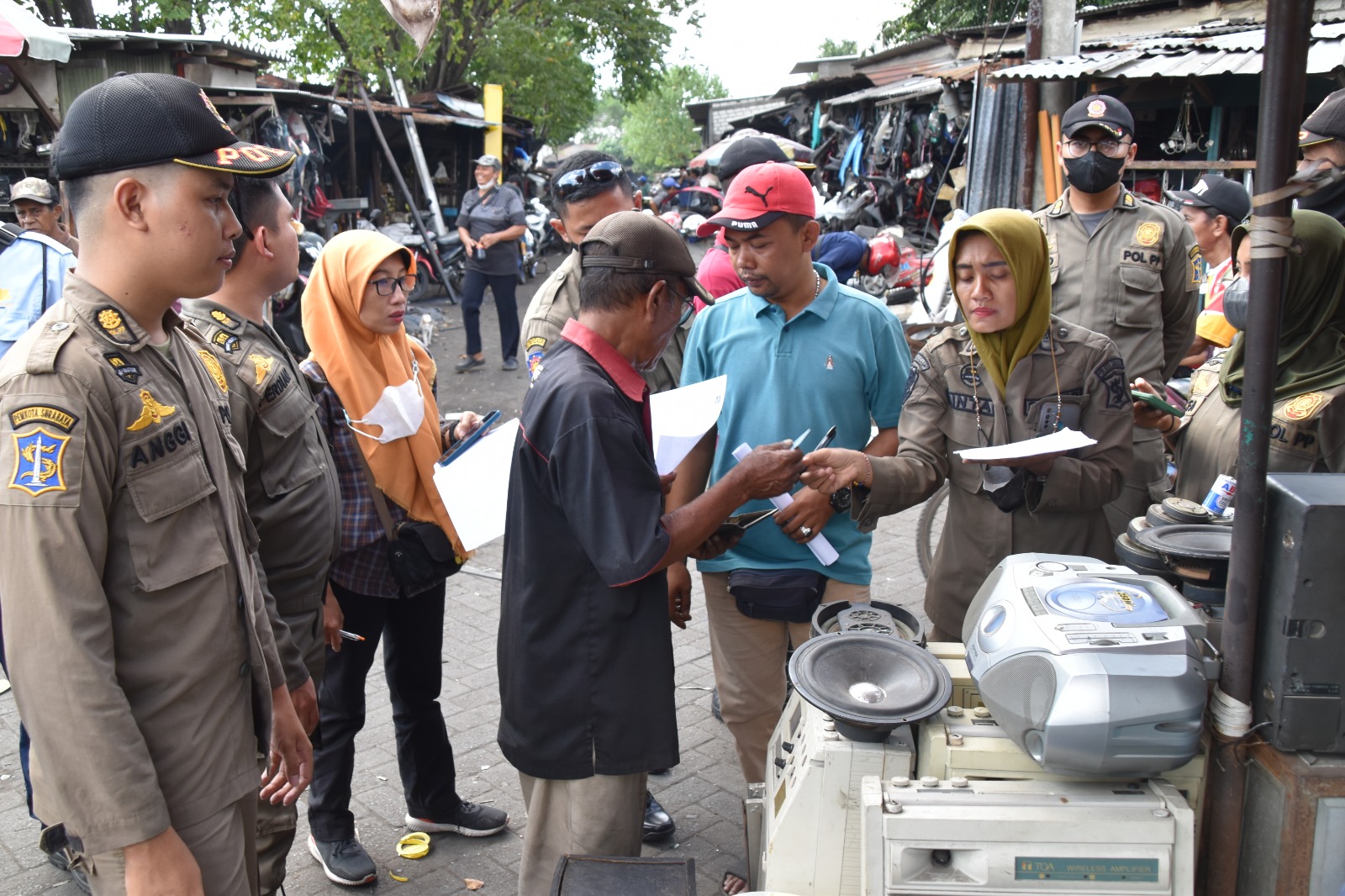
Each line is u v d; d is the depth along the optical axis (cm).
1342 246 255
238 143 174
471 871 312
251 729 191
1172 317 413
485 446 245
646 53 2497
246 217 240
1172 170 784
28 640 154
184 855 170
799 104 2122
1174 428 309
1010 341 254
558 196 307
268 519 241
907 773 191
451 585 547
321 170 1512
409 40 1565
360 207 1432
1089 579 190
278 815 245
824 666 201
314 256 980
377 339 289
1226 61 657
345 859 303
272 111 1205
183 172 165
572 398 199
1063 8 740
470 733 392
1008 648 178
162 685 172
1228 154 755
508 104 2302
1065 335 256
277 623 223
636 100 2620
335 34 1605
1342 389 256
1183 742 166
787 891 199
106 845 159
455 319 1407
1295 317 265
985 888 170
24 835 329
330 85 1733
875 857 173
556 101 2367
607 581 196
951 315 739
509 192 1048
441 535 291
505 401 948
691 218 2069
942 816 170
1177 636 171
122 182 164
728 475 219
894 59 1778
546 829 225
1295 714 168
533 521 210
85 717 156
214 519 182
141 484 167
